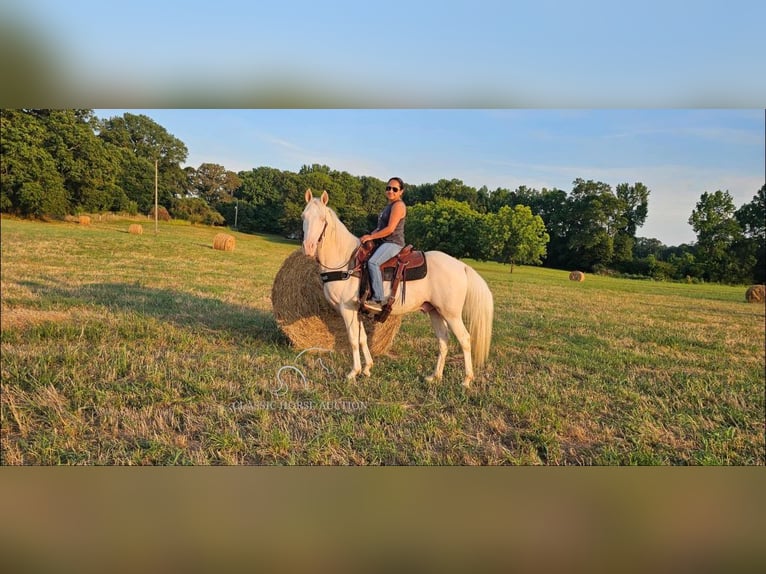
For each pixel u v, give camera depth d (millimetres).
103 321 4879
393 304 3777
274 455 2932
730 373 4449
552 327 5609
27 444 2895
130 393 3428
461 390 3789
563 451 3062
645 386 4031
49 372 3672
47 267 6582
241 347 4547
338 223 3834
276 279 4508
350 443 3059
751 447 3178
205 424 3162
